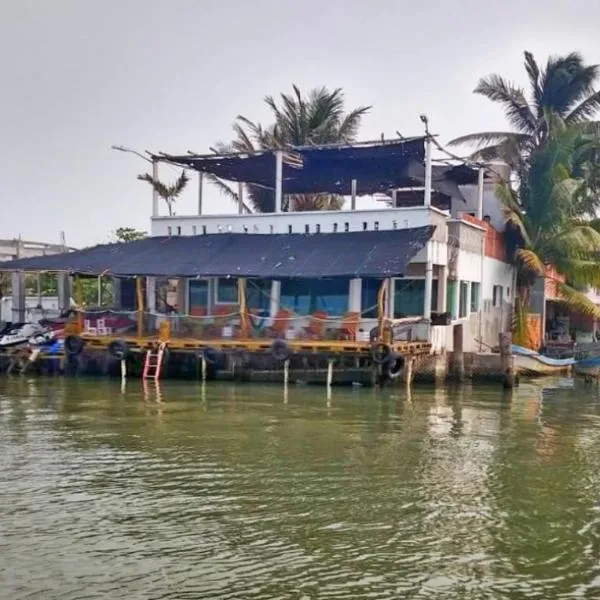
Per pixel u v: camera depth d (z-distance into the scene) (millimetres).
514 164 38750
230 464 14383
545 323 42000
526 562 9539
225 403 22219
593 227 38312
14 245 42375
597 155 38906
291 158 31656
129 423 18641
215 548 9789
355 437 17453
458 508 11828
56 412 20266
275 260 27703
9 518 10883
